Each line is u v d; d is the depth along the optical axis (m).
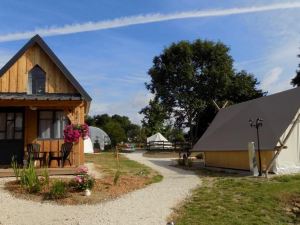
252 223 10.34
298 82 48.00
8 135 18.19
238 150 20.97
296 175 17.77
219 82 52.12
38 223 9.91
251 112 22.83
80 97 17.67
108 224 9.86
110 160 28.94
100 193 13.11
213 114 52.56
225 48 54.09
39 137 18.31
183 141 57.75
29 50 18.64
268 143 19.11
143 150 52.62
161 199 12.80
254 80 54.75
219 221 10.39
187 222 10.23
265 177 17.52
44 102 17.16
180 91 53.91
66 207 11.45
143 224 9.91
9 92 18.20
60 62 18.53
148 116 58.41
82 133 17.39
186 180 17.23
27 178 13.23
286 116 19.62
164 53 54.50
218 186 15.31
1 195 12.59
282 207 12.02
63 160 17.31
